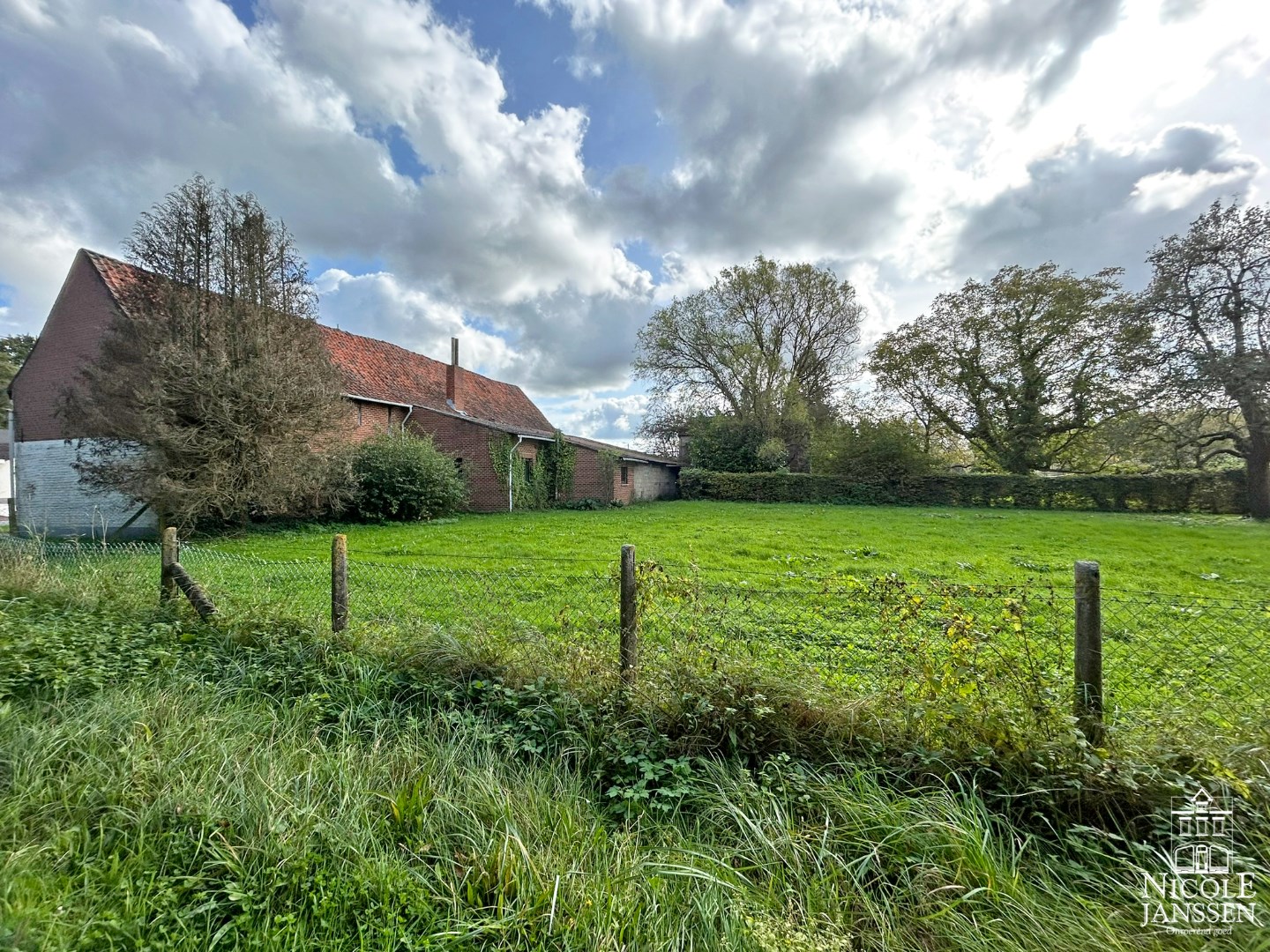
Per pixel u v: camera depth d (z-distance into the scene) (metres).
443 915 1.71
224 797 2.16
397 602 5.43
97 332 14.75
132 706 2.78
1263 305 18.08
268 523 14.04
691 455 29.41
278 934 1.58
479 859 1.91
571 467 22.20
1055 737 2.20
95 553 7.28
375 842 1.96
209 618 4.06
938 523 15.59
